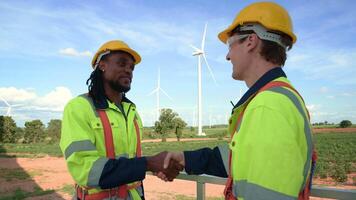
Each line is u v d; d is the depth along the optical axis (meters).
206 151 2.56
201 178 2.59
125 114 2.95
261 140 1.56
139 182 2.91
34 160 27.73
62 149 2.59
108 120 2.71
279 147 1.52
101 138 2.67
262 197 1.51
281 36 1.89
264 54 1.88
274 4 1.94
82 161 2.49
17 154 33.75
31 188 14.40
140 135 3.08
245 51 1.94
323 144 38.09
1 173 19.36
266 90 1.71
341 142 40.88
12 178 17.38
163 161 2.46
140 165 2.43
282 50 1.90
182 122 56.19
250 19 1.90
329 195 2.00
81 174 2.46
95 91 2.78
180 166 2.55
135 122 3.03
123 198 2.67
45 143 55.34
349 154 27.56
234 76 2.03
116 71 2.88
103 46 2.93
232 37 2.00
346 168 19.33
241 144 1.66
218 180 2.49
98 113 2.71
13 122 56.78
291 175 1.50
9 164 24.75
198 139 59.19
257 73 1.91
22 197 12.32
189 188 12.74
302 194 1.69
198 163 2.49
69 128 2.59
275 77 1.81
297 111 1.65
